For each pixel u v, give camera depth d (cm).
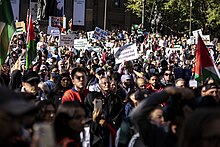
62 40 3662
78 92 1319
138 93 1263
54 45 4222
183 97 713
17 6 8781
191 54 4928
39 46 4244
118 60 2664
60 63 2483
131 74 2438
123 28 10938
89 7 10131
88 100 1245
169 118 711
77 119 774
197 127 439
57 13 8856
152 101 744
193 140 440
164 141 711
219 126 435
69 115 771
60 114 779
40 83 1515
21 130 497
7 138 455
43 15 7169
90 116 1234
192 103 718
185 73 2195
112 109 1441
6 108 456
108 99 1452
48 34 5491
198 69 1616
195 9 8831
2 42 1382
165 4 8744
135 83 1948
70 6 9294
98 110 1185
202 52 1605
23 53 2695
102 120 1185
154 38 6325
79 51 4025
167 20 9038
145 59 4206
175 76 2194
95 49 4459
